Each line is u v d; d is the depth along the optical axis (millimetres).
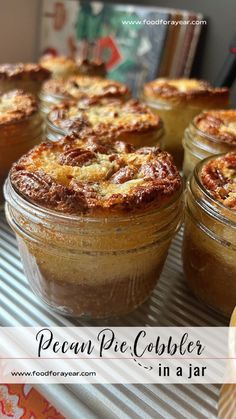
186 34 528
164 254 294
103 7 575
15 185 274
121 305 288
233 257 279
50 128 376
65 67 542
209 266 291
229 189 292
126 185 276
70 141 318
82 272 269
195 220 294
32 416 267
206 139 375
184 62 543
